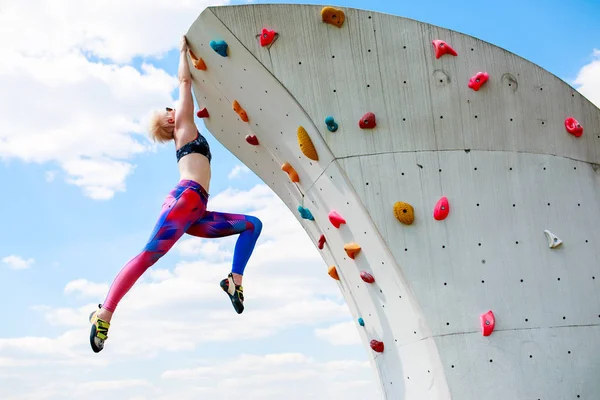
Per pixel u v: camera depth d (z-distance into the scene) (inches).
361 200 322.0
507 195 325.1
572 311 321.7
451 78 327.3
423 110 325.7
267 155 385.4
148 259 288.8
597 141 340.2
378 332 363.3
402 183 322.3
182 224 292.5
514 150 328.5
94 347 280.1
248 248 309.3
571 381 315.0
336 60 327.9
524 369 312.7
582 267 326.3
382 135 325.1
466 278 318.0
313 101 327.3
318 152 334.3
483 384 310.8
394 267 323.6
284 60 327.9
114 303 284.4
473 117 326.6
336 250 373.1
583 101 339.0
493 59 330.0
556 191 330.0
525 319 317.4
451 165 323.9
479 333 314.5
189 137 308.5
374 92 327.0
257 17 326.6
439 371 315.3
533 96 332.5
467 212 322.0
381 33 327.9
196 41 340.8
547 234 325.1
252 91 344.5
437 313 315.6
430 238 319.9
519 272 320.5
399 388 350.3
